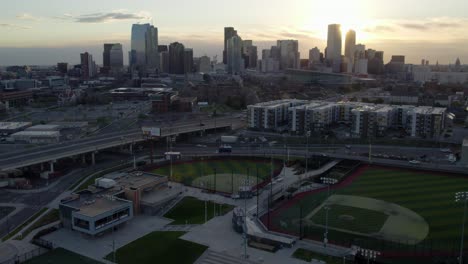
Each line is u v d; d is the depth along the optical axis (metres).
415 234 116.31
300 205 141.88
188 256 105.69
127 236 119.31
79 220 119.94
